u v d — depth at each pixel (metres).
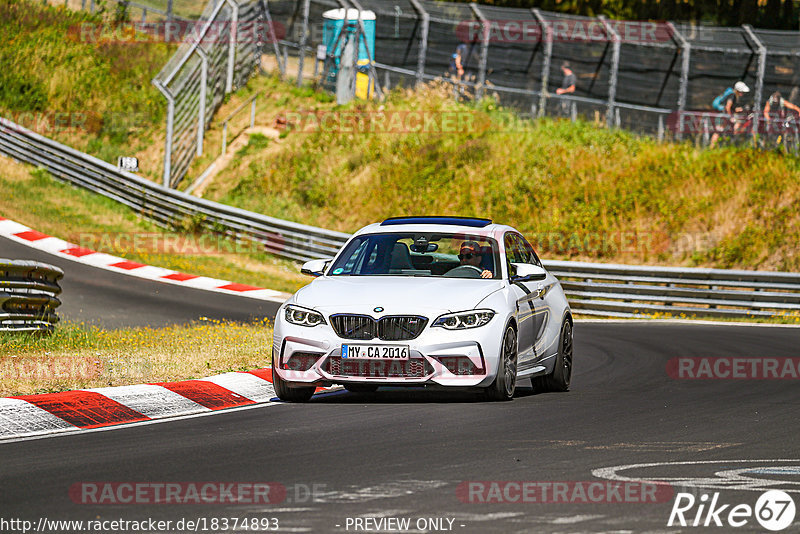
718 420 34.06
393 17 139.00
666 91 131.25
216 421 33.31
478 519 20.34
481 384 36.19
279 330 37.06
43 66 149.12
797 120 123.69
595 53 133.12
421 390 41.56
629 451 27.95
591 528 19.70
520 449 28.14
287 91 144.75
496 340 36.41
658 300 88.44
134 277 88.31
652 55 131.75
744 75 129.00
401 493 22.64
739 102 127.75
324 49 141.50
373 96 139.00
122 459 26.64
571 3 159.00
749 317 86.75
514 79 135.00
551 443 29.14
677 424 33.03
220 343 50.66
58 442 29.31
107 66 150.00
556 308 42.56
